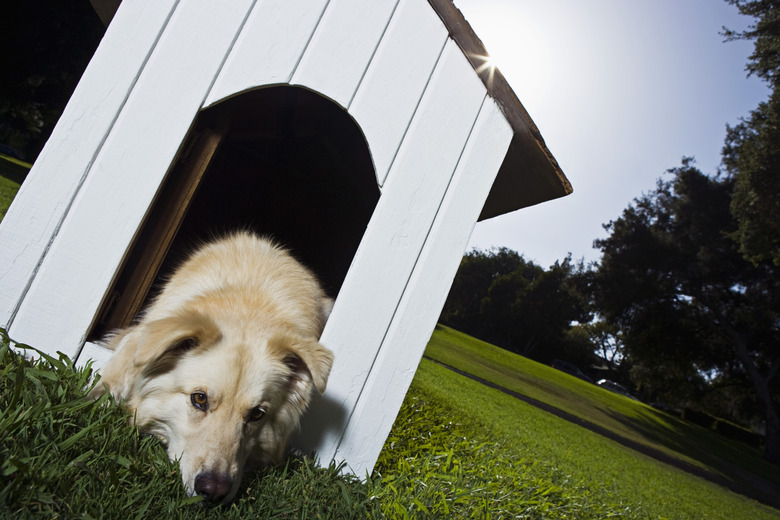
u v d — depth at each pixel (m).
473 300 68.12
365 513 2.36
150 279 3.16
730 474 17.00
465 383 13.25
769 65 22.28
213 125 3.40
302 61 2.90
